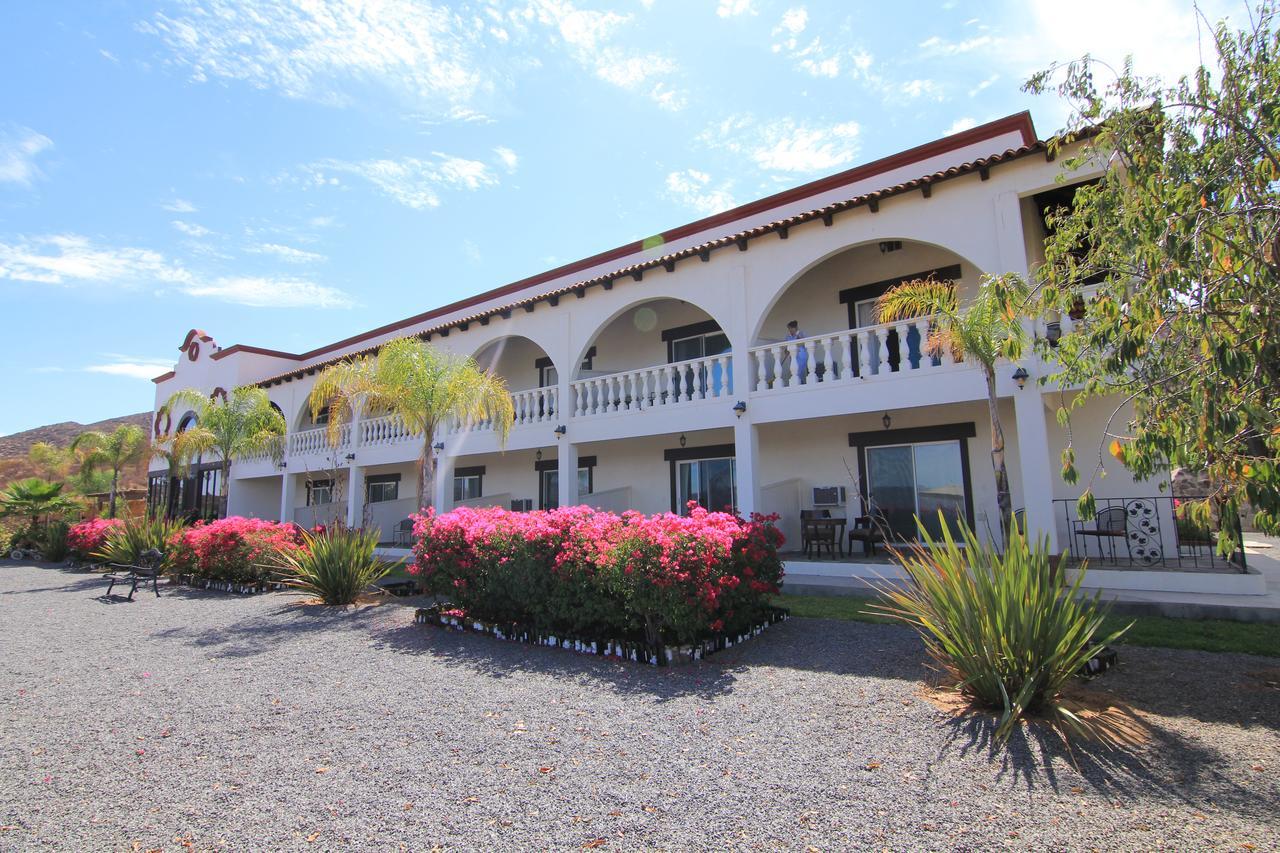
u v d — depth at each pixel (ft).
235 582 42.45
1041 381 18.39
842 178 44.34
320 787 12.52
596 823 10.90
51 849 10.46
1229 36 14.24
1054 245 17.60
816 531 38.42
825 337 36.42
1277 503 12.01
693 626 21.08
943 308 26.40
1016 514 35.19
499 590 26.17
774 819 10.89
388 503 61.31
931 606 18.28
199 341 89.71
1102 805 11.18
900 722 15.20
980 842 10.08
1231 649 20.06
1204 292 13.62
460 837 10.53
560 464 47.06
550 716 16.34
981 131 39.91
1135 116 15.69
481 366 63.82
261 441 67.15
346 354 69.77
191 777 13.14
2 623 31.32
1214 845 9.91
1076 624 15.49
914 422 40.16
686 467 50.16
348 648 24.72
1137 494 33.42
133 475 136.67
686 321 51.62
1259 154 13.83
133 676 21.17
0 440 199.11
